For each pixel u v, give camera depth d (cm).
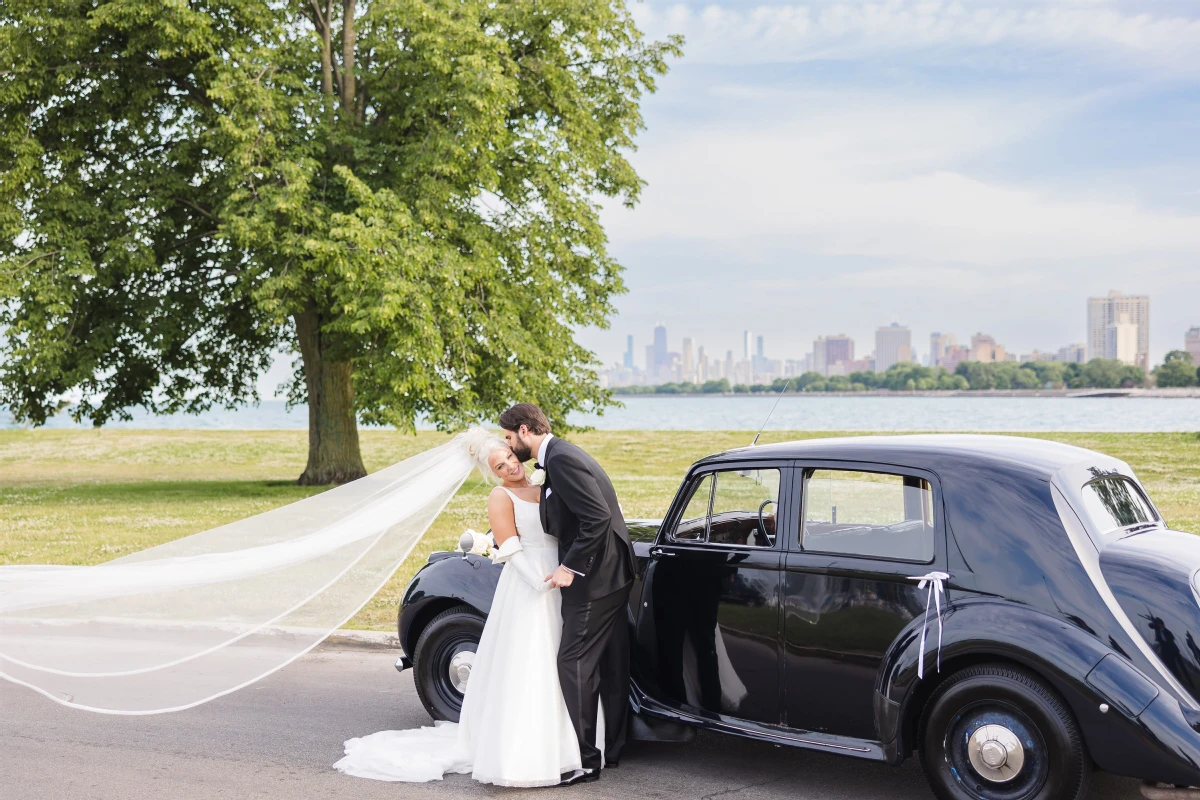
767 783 506
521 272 2355
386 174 2167
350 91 2295
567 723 504
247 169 1930
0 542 1353
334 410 2391
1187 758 377
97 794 491
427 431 4962
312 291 2061
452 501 1845
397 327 1922
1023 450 471
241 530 628
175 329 2261
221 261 2275
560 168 2336
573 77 2381
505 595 519
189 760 545
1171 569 410
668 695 533
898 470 465
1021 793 414
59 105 2177
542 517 516
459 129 2031
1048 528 427
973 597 430
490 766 493
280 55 2075
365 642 841
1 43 2003
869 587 459
